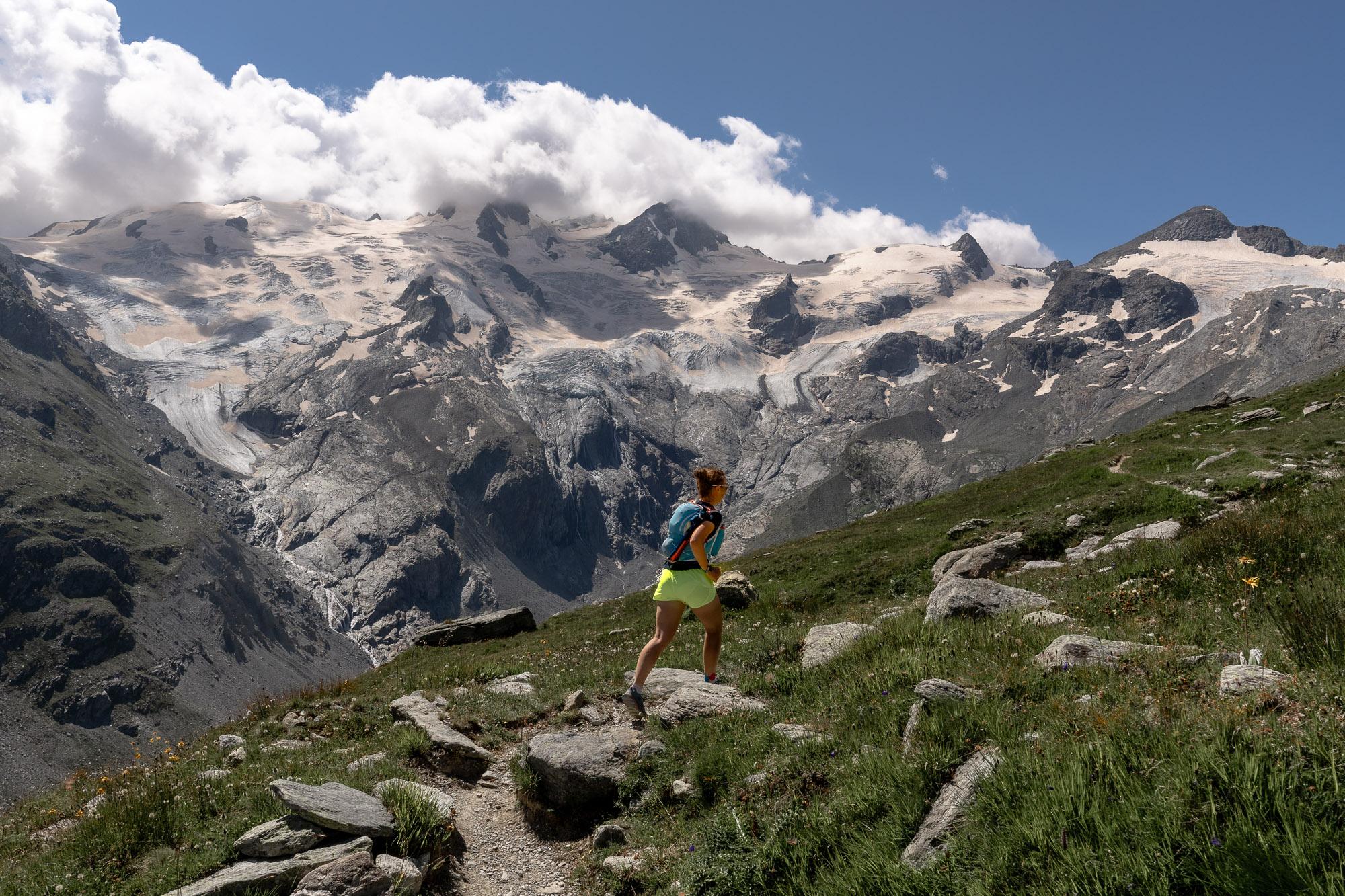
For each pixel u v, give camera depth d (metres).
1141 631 8.42
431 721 11.34
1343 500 12.81
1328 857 3.25
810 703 8.80
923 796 5.36
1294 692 4.71
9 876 7.82
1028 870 4.11
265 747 11.89
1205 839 3.60
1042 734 5.34
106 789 10.75
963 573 24.75
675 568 9.46
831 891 4.95
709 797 7.38
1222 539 11.57
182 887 6.86
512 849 7.99
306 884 6.36
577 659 18.67
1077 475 34.66
